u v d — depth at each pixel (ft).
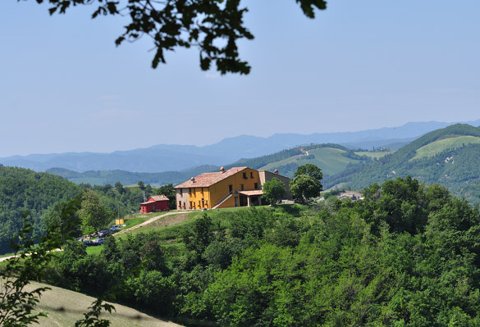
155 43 26.17
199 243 338.13
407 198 391.45
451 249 339.57
